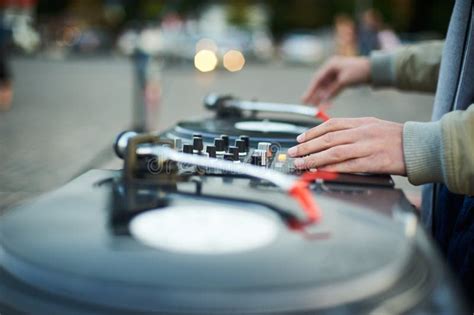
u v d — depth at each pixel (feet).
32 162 15.35
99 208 2.31
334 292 1.73
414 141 3.16
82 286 1.75
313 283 1.74
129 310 1.68
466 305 1.91
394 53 5.69
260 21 138.31
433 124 3.23
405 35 95.81
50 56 75.41
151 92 22.27
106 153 16.51
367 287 1.77
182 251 1.91
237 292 1.69
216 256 1.88
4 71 26.86
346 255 1.92
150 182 2.71
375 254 1.93
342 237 2.07
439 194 4.11
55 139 19.03
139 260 1.85
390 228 2.18
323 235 2.09
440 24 93.20
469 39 3.85
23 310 1.77
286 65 81.00
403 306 1.77
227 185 2.70
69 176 13.88
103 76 47.93
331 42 85.97
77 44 84.07
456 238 3.72
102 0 112.57
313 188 2.82
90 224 2.13
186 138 3.93
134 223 2.15
